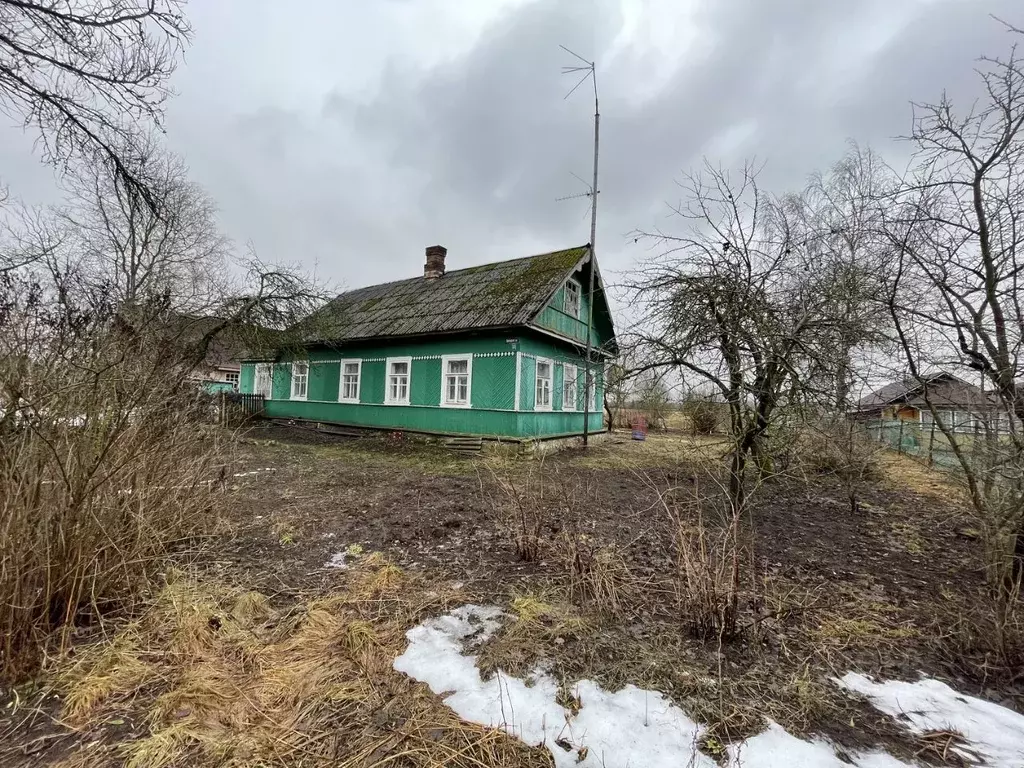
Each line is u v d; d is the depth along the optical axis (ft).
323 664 7.60
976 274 11.10
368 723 6.27
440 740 5.98
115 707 6.44
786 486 21.35
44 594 7.97
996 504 9.75
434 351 38.81
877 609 10.07
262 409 54.34
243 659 7.66
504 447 33.14
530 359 35.88
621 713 6.55
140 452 10.37
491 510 17.17
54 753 5.59
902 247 11.34
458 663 7.71
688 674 7.47
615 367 16.47
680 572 9.74
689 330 15.03
